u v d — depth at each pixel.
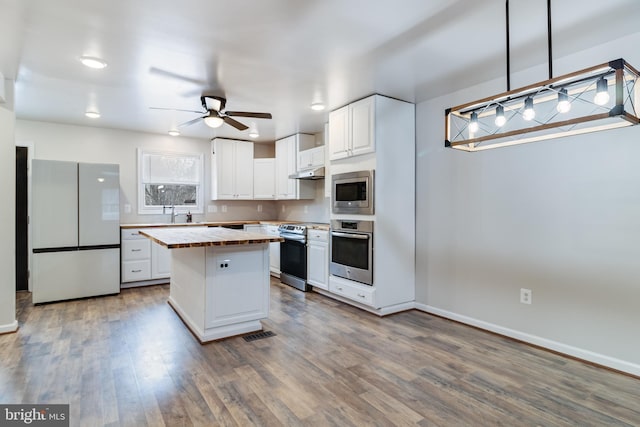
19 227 4.56
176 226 5.07
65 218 4.11
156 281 4.96
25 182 4.57
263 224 5.64
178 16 2.09
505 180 3.04
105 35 2.31
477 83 3.21
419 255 3.82
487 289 3.19
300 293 4.51
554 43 2.45
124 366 2.45
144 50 2.53
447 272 3.54
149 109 4.02
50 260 4.02
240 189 5.88
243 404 2.00
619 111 1.30
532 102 1.69
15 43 2.42
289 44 2.45
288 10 2.02
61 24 2.17
